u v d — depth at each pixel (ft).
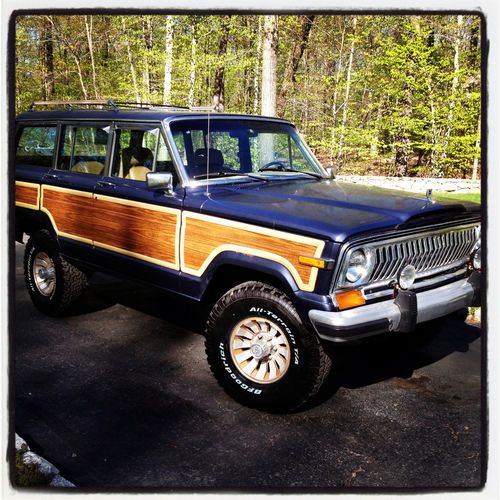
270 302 10.73
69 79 67.15
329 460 9.55
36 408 11.19
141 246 13.48
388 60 49.75
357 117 59.00
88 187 14.85
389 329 10.41
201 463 9.37
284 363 10.93
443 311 11.50
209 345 11.82
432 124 49.26
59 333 15.38
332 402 11.75
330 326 9.71
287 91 57.77
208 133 13.70
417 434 10.50
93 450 9.73
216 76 56.18
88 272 16.46
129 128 14.10
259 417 11.05
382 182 47.19
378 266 10.45
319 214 10.68
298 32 56.85
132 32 55.72
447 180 45.73
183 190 12.54
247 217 10.97
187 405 11.49
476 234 12.93
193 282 12.25
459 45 49.55
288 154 15.44
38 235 16.65
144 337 15.23
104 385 12.30
